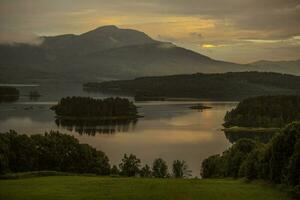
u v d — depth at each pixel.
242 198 59.38
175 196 60.03
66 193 61.88
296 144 65.69
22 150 104.12
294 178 64.31
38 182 72.62
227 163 92.50
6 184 70.31
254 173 74.38
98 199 58.09
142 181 72.69
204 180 75.44
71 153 111.44
